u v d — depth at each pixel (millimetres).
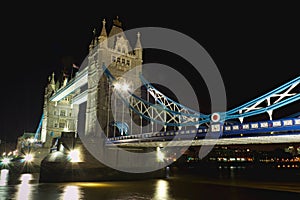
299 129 27250
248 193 33281
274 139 32250
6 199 28688
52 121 103375
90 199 28906
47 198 29422
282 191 34719
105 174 49375
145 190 36031
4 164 86562
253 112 33094
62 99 104812
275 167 102188
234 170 84312
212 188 38031
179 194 32562
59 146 52125
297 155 116562
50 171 46875
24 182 47562
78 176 47531
